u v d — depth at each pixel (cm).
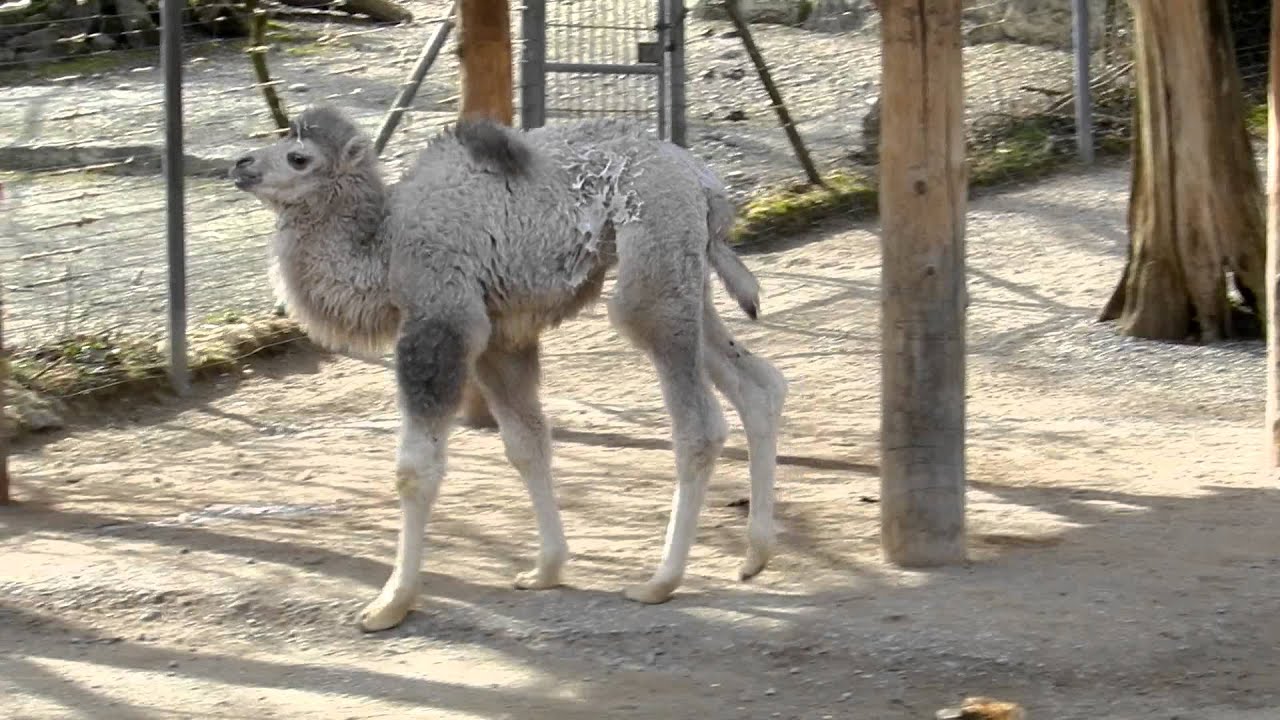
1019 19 2173
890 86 808
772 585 818
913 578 818
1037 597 782
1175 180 1312
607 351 1352
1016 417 1173
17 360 1246
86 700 717
